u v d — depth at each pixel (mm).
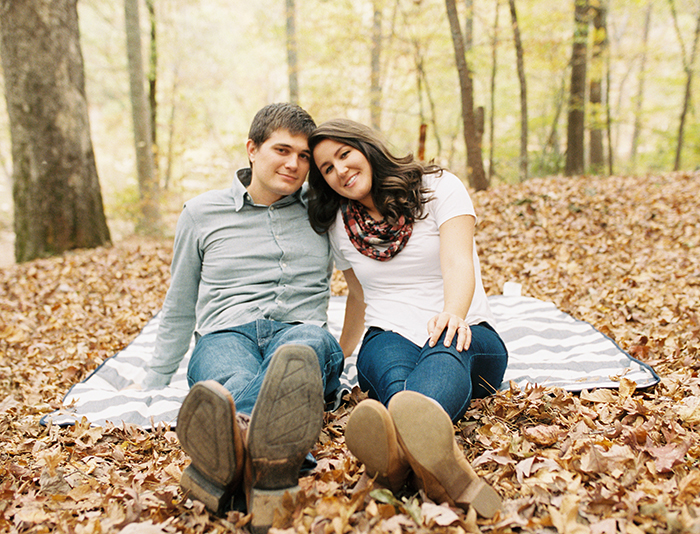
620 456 1582
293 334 1990
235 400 1643
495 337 2100
